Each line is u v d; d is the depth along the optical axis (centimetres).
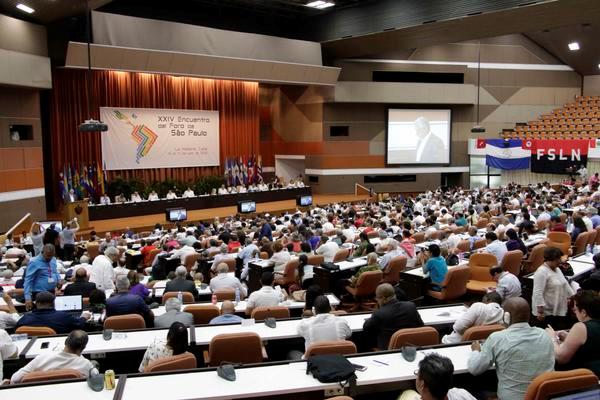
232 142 2847
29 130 1975
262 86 3231
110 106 2398
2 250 1354
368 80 2994
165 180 2520
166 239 1434
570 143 2656
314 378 451
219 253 1181
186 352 511
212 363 537
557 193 2223
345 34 2423
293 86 3131
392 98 2970
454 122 3158
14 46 1750
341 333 571
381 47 2617
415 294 954
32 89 1947
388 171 3100
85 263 1098
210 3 2503
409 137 3095
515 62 3206
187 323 652
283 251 1080
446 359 326
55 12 1773
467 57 3127
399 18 2167
